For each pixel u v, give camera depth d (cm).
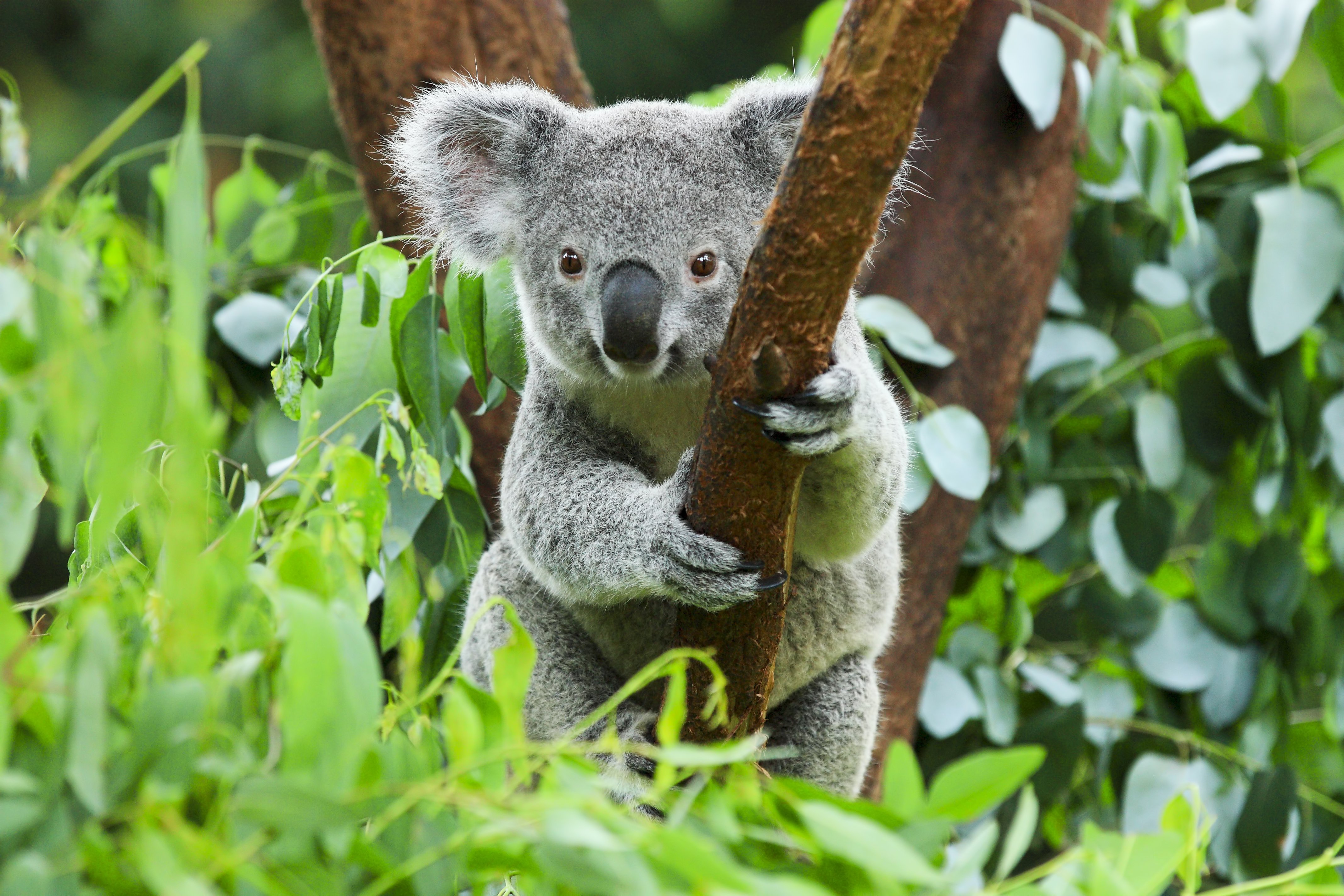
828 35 947
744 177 577
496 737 348
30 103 1800
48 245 312
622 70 1973
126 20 1872
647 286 555
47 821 283
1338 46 809
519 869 318
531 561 586
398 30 764
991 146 744
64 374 282
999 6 755
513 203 626
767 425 438
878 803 722
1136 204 843
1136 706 842
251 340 770
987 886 340
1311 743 839
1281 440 796
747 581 468
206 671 313
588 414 608
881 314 719
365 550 411
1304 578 791
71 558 478
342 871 303
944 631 829
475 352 617
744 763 368
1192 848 363
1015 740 782
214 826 288
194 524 275
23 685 286
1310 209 768
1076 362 820
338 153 1870
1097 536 807
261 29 1897
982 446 716
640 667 630
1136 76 784
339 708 301
